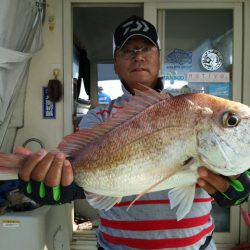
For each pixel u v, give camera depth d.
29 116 4.07
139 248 1.76
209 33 4.12
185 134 1.45
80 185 1.53
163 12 4.12
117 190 1.51
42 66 4.07
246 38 4.04
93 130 1.55
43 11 3.90
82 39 6.21
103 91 6.59
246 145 1.42
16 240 3.09
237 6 4.04
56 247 3.44
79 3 4.12
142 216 1.75
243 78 4.06
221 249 3.94
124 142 1.50
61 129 4.08
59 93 4.00
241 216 3.99
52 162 1.46
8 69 3.25
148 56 1.99
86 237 4.01
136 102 1.53
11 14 3.14
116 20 5.55
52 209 3.38
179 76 4.13
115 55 2.07
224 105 1.44
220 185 1.47
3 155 1.50
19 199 3.34
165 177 1.46
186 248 1.75
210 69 4.13
